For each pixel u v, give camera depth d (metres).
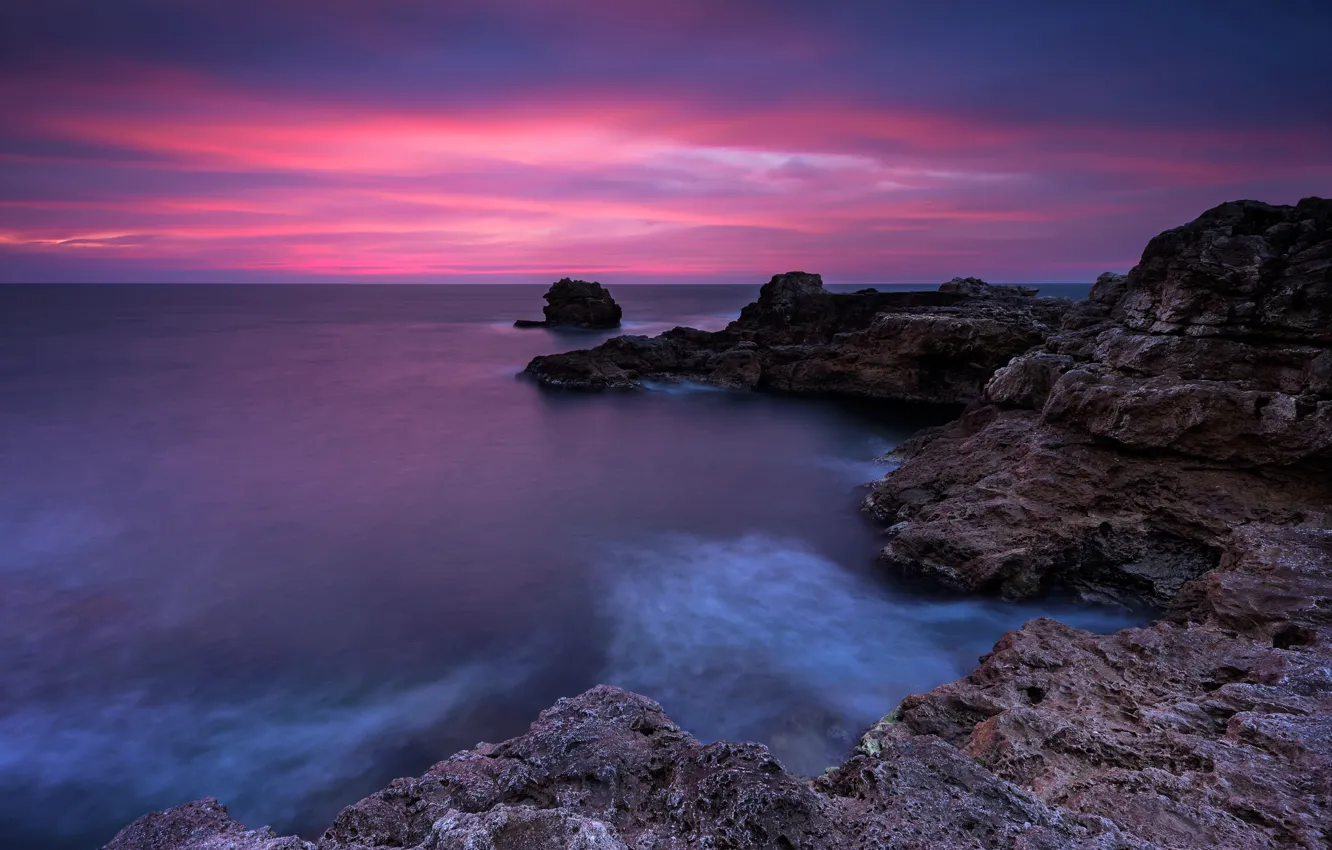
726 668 15.34
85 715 13.92
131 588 19.27
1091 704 9.23
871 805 6.10
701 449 34.78
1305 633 9.90
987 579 16.91
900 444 34.62
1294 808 5.86
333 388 50.72
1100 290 32.62
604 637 16.78
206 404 44.25
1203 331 17.78
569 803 6.43
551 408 44.78
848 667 15.21
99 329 93.56
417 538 23.00
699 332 63.12
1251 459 15.88
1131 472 17.38
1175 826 5.82
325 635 16.89
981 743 8.47
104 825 11.31
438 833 5.33
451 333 94.00
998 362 42.84
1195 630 10.91
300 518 24.75
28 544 22.14
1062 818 5.80
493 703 14.40
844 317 57.88
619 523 24.38
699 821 5.79
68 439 35.09
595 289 102.75
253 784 12.19
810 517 24.70
